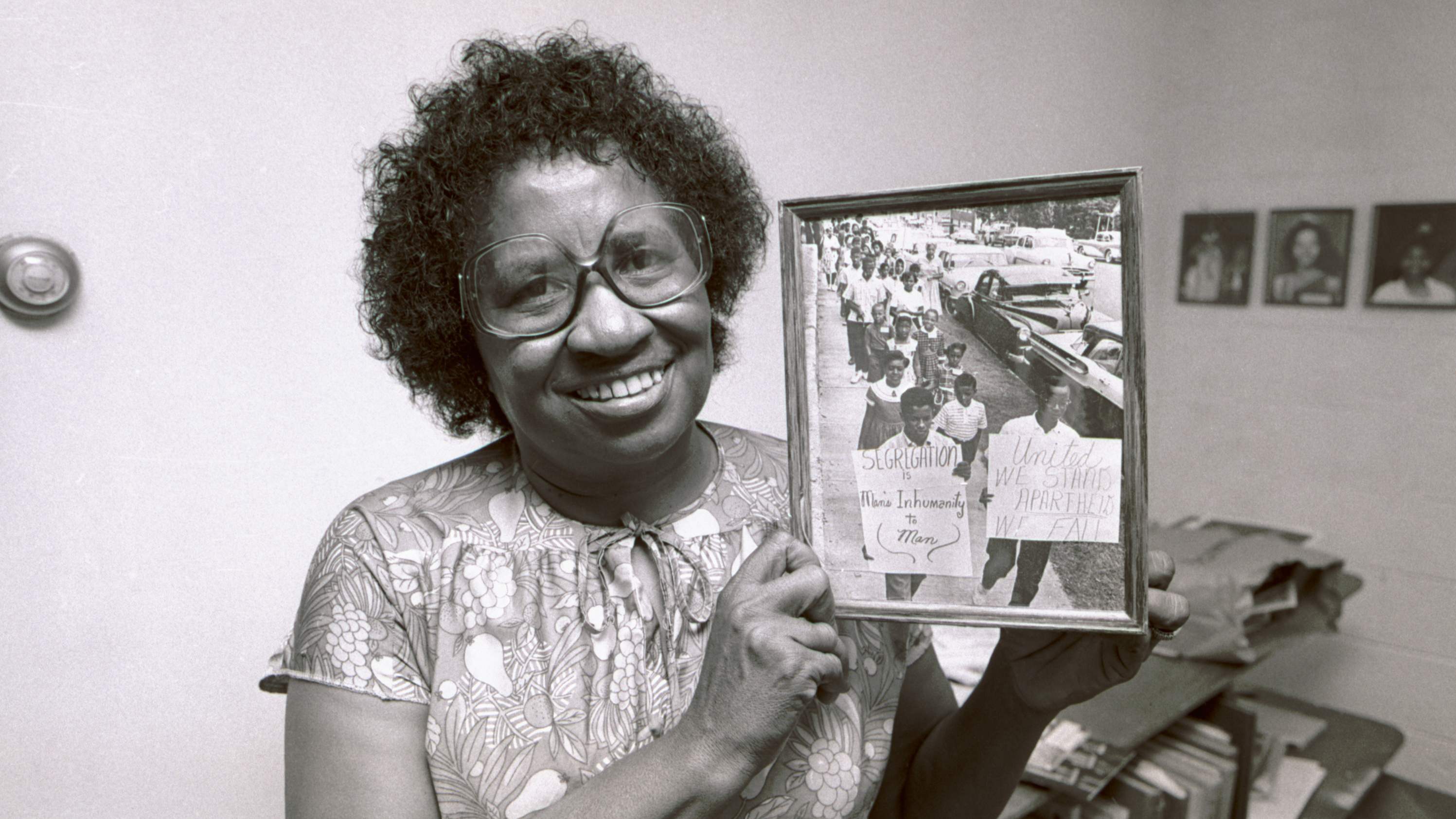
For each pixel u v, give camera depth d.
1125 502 0.70
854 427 0.74
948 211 0.71
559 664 0.76
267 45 1.47
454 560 0.77
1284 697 2.72
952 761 0.91
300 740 0.73
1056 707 0.83
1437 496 2.63
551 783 0.74
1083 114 2.80
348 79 1.56
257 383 1.54
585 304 0.69
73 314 1.35
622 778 0.67
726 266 0.84
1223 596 2.14
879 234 0.72
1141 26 2.94
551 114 0.70
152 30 1.37
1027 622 0.72
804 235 0.73
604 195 0.70
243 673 1.59
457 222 0.72
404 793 0.71
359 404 1.66
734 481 0.88
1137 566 0.70
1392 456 2.71
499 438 0.93
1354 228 2.72
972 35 2.45
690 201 0.77
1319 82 2.76
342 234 1.59
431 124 0.76
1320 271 2.80
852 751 0.82
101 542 1.42
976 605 0.74
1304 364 2.87
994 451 0.72
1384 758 2.43
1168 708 1.89
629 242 0.69
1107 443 0.70
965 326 0.71
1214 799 1.97
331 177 1.57
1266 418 2.97
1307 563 2.30
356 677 0.73
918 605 0.74
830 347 0.74
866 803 0.84
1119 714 1.87
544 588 0.78
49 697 1.40
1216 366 3.09
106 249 1.37
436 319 0.78
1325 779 2.35
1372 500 2.77
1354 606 2.82
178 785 1.54
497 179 0.70
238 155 1.47
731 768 0.66
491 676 0.75
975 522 0.73
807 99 2.13
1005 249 0.70
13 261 1.27
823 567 0.76
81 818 1.45
